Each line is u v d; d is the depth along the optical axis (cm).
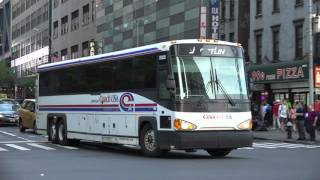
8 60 11825
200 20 4578
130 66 1839
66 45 8338
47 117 2409
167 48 1661
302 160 1677
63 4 8488
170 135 1634
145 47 1772
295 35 3816
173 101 1627
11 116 3984
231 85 1700
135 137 1805
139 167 1448
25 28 10512
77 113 2167
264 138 2936
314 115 2691
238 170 1380
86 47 7638
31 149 2089
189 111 1625
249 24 4475
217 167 1451
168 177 1239
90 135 2070
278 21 4006
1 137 2831
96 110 2031
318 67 3102
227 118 1667
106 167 1452
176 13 5591
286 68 3794
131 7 6575
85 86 2111
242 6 4525
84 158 1717
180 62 1650
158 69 1695
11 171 1370
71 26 8150
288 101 3644
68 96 2234
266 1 4156
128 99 1838
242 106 1700
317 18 3288
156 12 6022
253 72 4144
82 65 2136
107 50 7069
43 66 2462
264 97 4100
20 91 8406
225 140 1655
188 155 1848
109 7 7081
